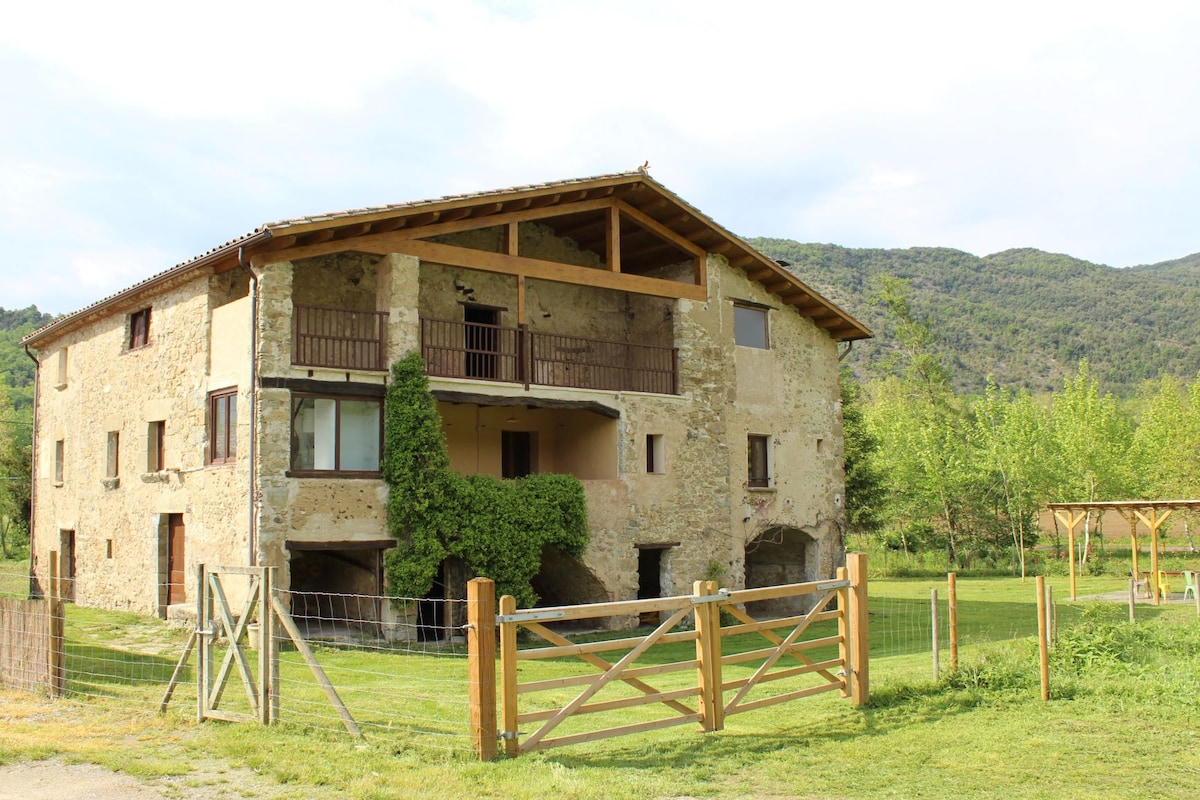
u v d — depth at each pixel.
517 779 7.27
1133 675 11.66
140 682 11.67
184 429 18.52
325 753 7.98
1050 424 49.12
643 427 21.08
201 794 7.05
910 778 7.80
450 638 17.06
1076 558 44.28
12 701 10.35
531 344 19.67
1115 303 136.12
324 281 18.91
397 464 17.03
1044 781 7.75
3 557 43.66
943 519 46.28
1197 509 27.56
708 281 22.77
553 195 19.58
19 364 67.62
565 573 20.97
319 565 19.34
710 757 8.33
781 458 23.98
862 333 25.75
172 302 19.39
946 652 14.84
